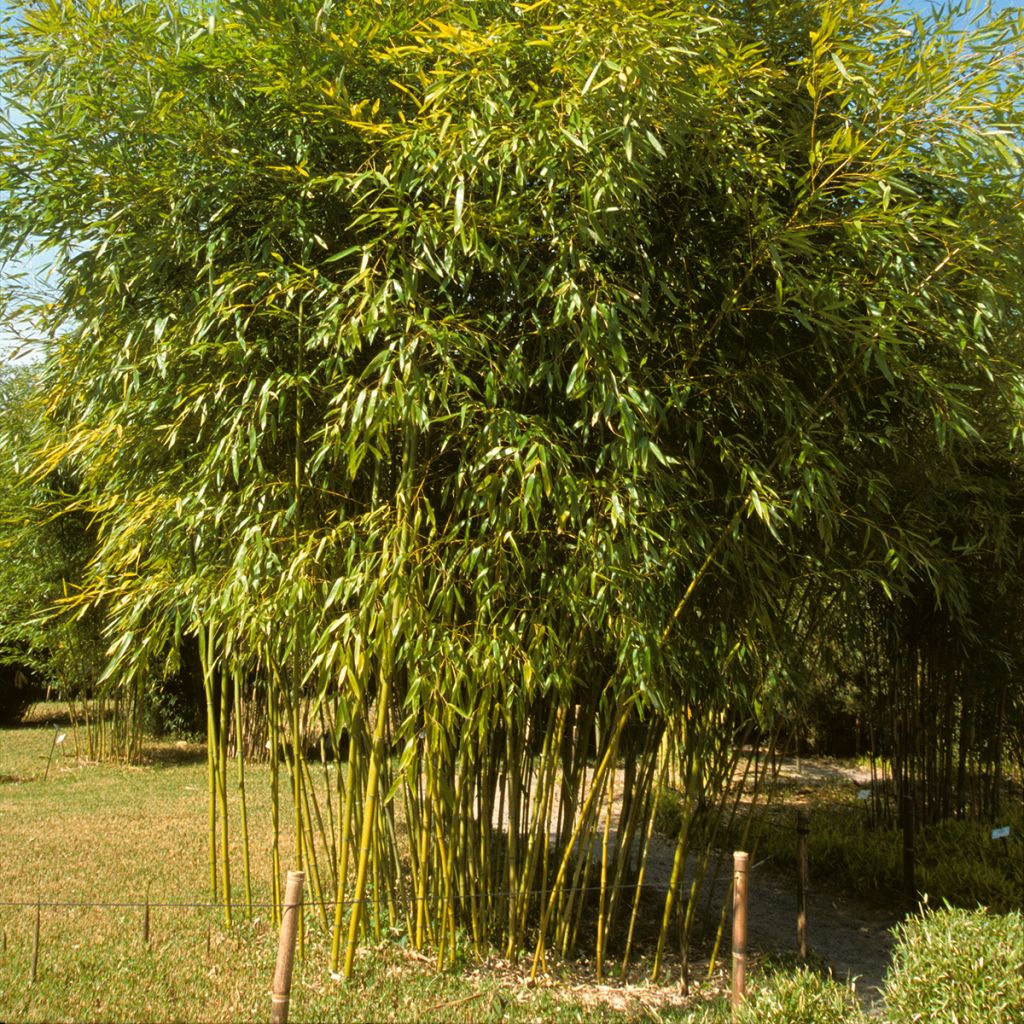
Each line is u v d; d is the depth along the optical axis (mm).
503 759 3752
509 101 3057
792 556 3652
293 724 3715
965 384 3758
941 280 3361
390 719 3814
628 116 2789
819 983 2967
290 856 5203
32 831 5867
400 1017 3074
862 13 3496
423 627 3111
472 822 3568
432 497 3523
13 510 7391
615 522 2932
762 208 3262
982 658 5508
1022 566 5074
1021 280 3455
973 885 4816
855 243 3311
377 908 3697
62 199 3359
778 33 3598
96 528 8055
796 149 3504
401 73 3361
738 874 3080
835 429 3732
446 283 3172
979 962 2740
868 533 3559
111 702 9438
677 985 3574
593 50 2850
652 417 3125
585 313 2936
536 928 3748
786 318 3523
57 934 3816
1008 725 6102
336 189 3117
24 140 3293
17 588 7973
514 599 3219
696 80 3021
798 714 4262
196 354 3205
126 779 7965
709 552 3322
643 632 3033
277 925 3807
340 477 3469
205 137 3256
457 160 2896
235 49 3180
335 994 3232
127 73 3244
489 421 3053
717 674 3389
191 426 3502
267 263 3246
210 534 3367
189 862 5070
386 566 3025
